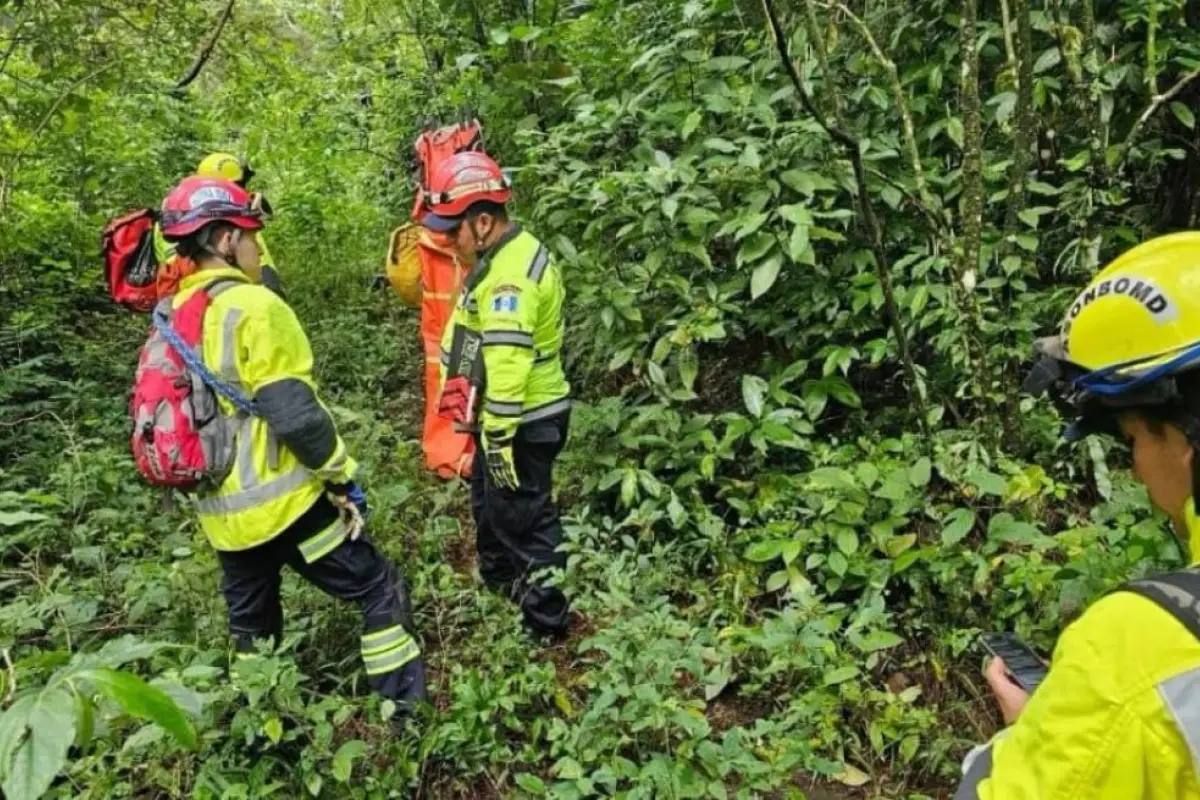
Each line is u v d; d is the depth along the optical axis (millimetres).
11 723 1028
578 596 3318
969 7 2961
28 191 6895
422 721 2859
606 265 4125
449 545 4160
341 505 2766
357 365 5863
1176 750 908
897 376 4039
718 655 2863
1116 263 1129
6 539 3521
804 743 2537
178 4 5891
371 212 8039
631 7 4887
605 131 4188
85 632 3262
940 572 2928
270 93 7215
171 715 1067
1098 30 3545
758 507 3568
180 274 2773
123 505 4043
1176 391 1024
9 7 5418
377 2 6348
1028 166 3623
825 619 2834
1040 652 2725
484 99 5262
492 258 3139
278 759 2592
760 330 4184
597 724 2674
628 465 3781
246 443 2650
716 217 3668
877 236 2984
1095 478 3324
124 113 7309
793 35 3885
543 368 3260
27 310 6148
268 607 2963
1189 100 3521
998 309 3432
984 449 3236
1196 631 919
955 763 2688
